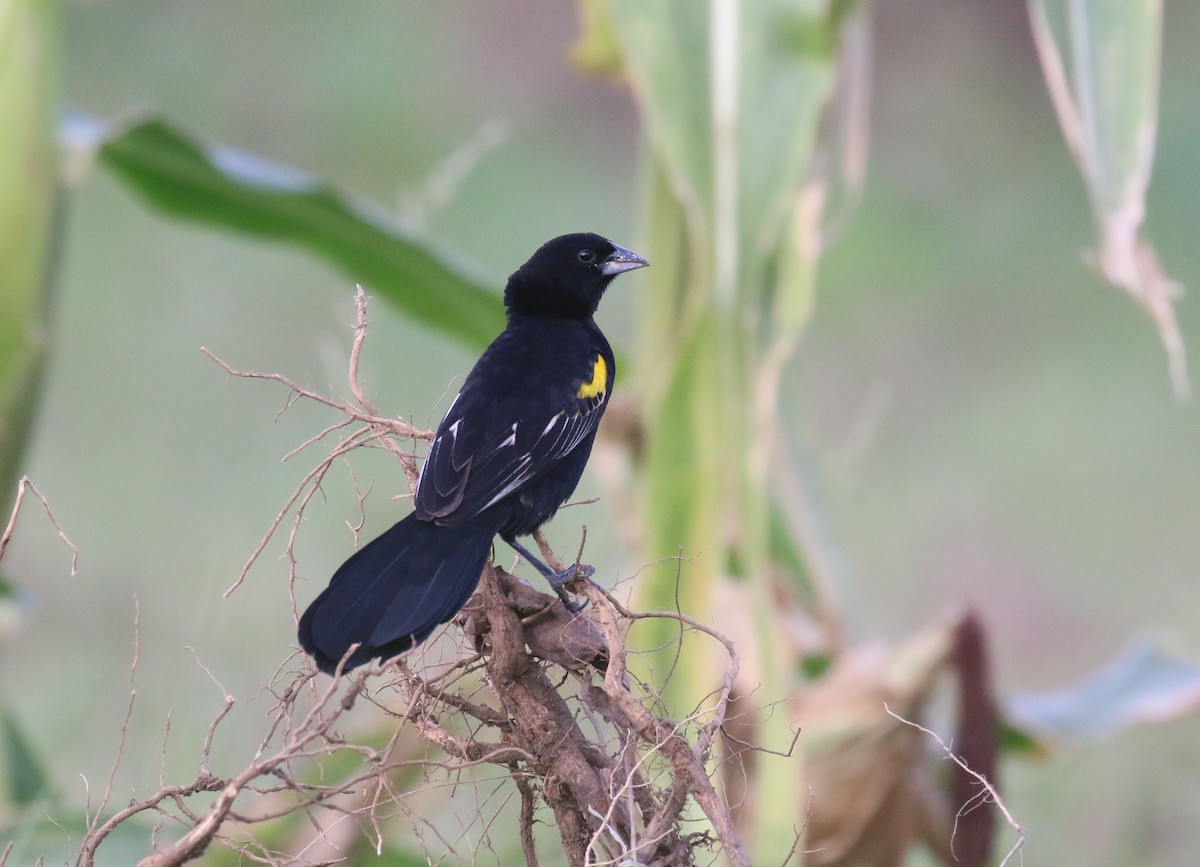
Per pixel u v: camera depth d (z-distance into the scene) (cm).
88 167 955
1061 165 2986
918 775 930
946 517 1961
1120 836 1165
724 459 836
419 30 3075
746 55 837
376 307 1848
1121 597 1853
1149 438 2222
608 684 571
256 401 2019
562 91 3038
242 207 1065
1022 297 2672
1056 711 1079
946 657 923
